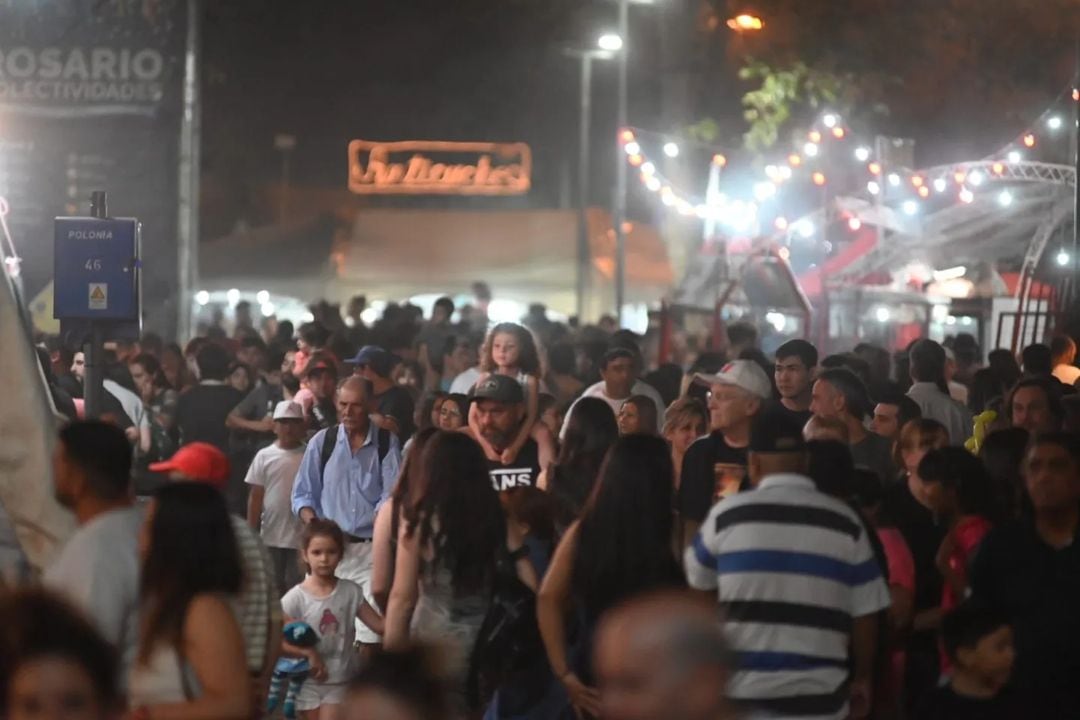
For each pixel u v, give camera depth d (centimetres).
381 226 9125
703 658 827
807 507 1575
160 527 1401
